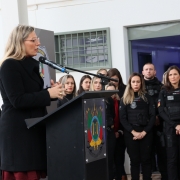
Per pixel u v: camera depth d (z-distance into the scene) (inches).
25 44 128.3
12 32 129.9
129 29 282.0
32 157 126.5
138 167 243.9
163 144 239.8
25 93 124.8
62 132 122.3
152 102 243.1
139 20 274.4
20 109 126.7
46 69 233.9
